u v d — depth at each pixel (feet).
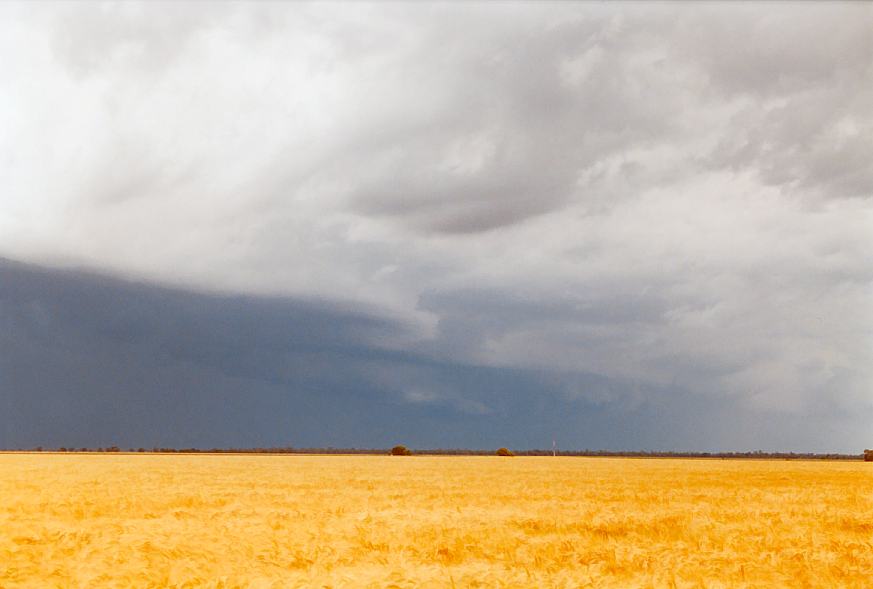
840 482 149.69
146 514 72.64
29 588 38.58
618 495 105.91
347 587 40.16
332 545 54.19
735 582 42.39
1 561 44.91
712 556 49.62
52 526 62.34
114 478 134.62
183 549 48.78
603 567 45.98
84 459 274.77
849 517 77.92
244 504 85.92
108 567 43.37
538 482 139.64
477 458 407.64
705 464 302.25
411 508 83.87
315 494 101.76
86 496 91.61
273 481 132.77
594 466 251.60
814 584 41.96
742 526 68.80
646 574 44.37
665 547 54.49
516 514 78.38
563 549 53.36
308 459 324.80
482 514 78.13
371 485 122.83
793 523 72.13
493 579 42.06
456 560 49.90
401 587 40.06
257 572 43.86
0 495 92.48
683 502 96.27
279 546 51.85
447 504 89.15
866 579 43.06
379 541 56.13
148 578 40.75
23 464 209.26
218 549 50.57
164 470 174.29
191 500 86.84
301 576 43.19
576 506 88.43
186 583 39.73
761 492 115.55
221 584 39.75
